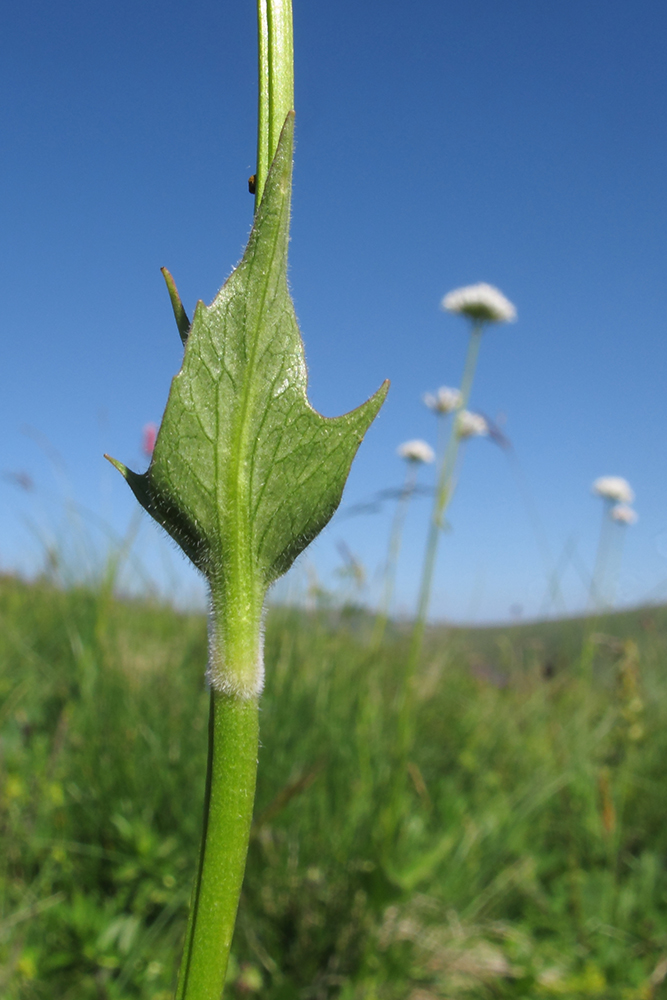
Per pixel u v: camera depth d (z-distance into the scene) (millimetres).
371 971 296
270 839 320
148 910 302
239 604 72
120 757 351
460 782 437
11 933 260
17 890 280
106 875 307
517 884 356
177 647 484
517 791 410
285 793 294
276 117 73
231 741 69
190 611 579
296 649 450
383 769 382
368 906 304
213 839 68
